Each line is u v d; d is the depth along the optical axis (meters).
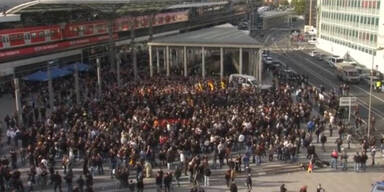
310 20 170.50
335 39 105.69
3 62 57.00
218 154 36.34
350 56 95.31
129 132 36.91
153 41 69.88
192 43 68.25
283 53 109.06
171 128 38.22
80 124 37.78
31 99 53.88
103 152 35.31
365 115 53.81
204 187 33.69
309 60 97.19
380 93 65.75
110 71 67.56
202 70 68.69
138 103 44.28
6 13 56.00
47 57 64.62
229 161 35.94
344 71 72.50
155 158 37.34
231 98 47.88
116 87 54.03
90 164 34.12
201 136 37.72
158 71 70.25
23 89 56.25
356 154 38.12
